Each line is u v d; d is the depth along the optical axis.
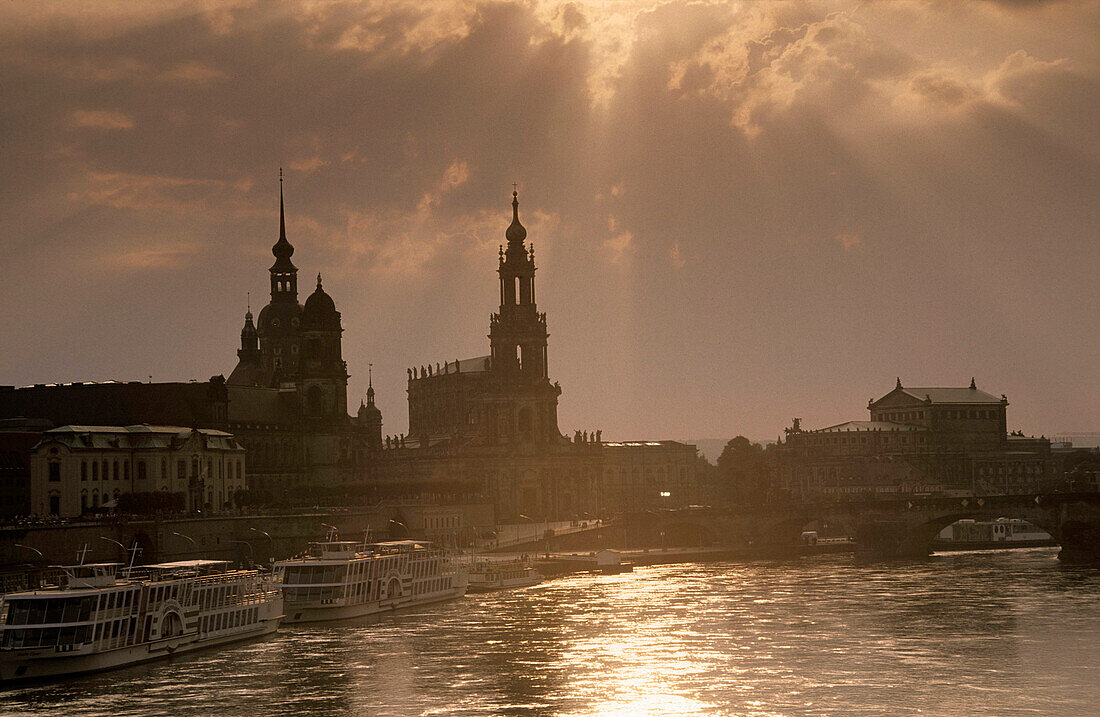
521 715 163.25
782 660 194.12
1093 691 173.25
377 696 173.12
